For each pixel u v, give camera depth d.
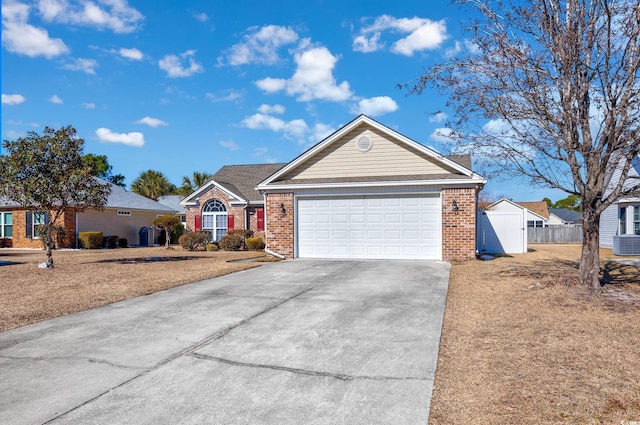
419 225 14.05
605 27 7.80
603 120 8.01
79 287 9.91
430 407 3.83
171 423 3.66
